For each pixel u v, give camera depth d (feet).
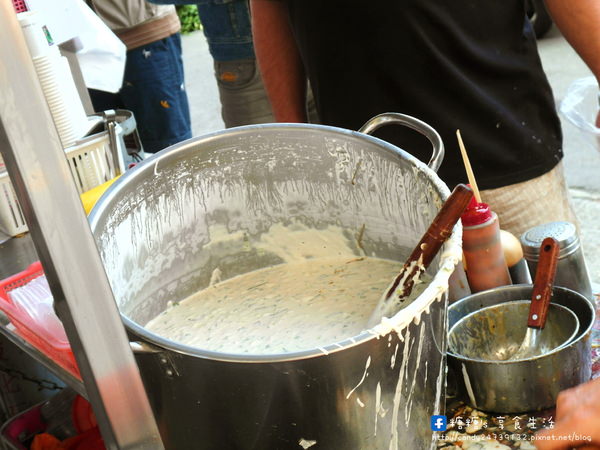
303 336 3.42
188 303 3.89
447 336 2.70
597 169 11.20
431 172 3.03
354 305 3.58
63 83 4.75
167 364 2.25
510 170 4.49
